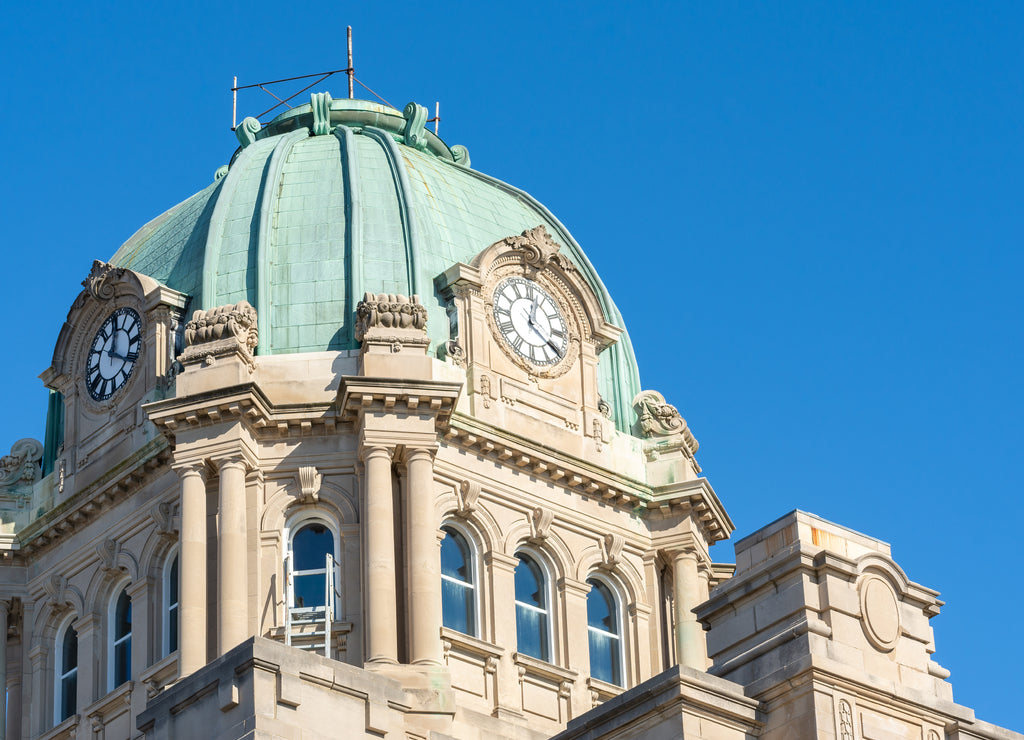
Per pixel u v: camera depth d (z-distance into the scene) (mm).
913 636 60562
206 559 80500
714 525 89375
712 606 60875
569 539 85438
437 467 82625
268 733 54969
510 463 84812
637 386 92000
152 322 86812
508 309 87688
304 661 56594
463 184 92938
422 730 68812
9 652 88250
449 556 82875
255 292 86062
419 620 79000
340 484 82000
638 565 87125
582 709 82625
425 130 96125
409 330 83562
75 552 86750
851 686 58219
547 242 89188
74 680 86875
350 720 56938
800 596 59062
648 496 87938
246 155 92688
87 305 89438
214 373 82438
